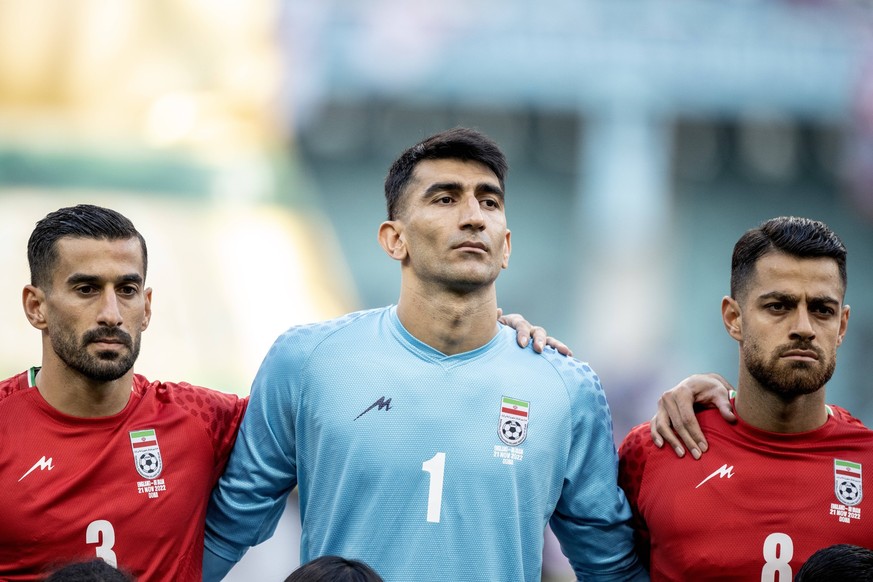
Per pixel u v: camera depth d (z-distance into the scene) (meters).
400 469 13.27
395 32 60.44
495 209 13.59
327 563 10.66
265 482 14.09
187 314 45.19
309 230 55.12
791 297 12.97
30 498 13.05
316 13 58.84
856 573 11.27
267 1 57.38
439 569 13.08
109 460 13.39
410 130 66.50
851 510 13.46
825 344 13.05
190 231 51.31
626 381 62.34
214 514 14.27
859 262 68.38
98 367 12.95
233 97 56.19
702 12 62.75
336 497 13.40
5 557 13.09
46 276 13.11
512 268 67.06
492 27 61.66
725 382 14.66
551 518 14.74
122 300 13.11
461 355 13.77
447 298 13.50
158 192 52.38
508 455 13.44
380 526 13.20
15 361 37.19
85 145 52.88
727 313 13.91
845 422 14.09
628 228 64.94
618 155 64.62
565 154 68.38
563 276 67.00
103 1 54.44
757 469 13.66
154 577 13.38
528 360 14.06
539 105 63.72
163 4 55.56
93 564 10.98
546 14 62.19
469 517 13.21
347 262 66.19
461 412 13.49
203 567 14.42
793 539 13.36
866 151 64.94
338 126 65.69
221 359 42.91
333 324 14.25
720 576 13.43
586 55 62.75
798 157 69.88
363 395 13.54
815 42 62.91
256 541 14.59
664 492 13.86
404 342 13.81
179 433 13.84
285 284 50.62
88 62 53.97
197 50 55.75
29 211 49.72
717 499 13.61
